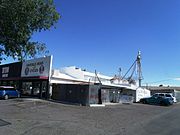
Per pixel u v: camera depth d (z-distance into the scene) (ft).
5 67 146.10
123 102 137.28
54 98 113.50
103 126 47.44
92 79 172.76
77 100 102.89
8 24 26.48
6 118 50.29
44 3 28.73
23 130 38.73
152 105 134.21
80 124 48.16
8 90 111.55
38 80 119.34
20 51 30.48
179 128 48.57
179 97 245.65
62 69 157.17
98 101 108.58
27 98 111.86
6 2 25.12
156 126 50.78
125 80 198.39
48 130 39.68
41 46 32.53
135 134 40.40
